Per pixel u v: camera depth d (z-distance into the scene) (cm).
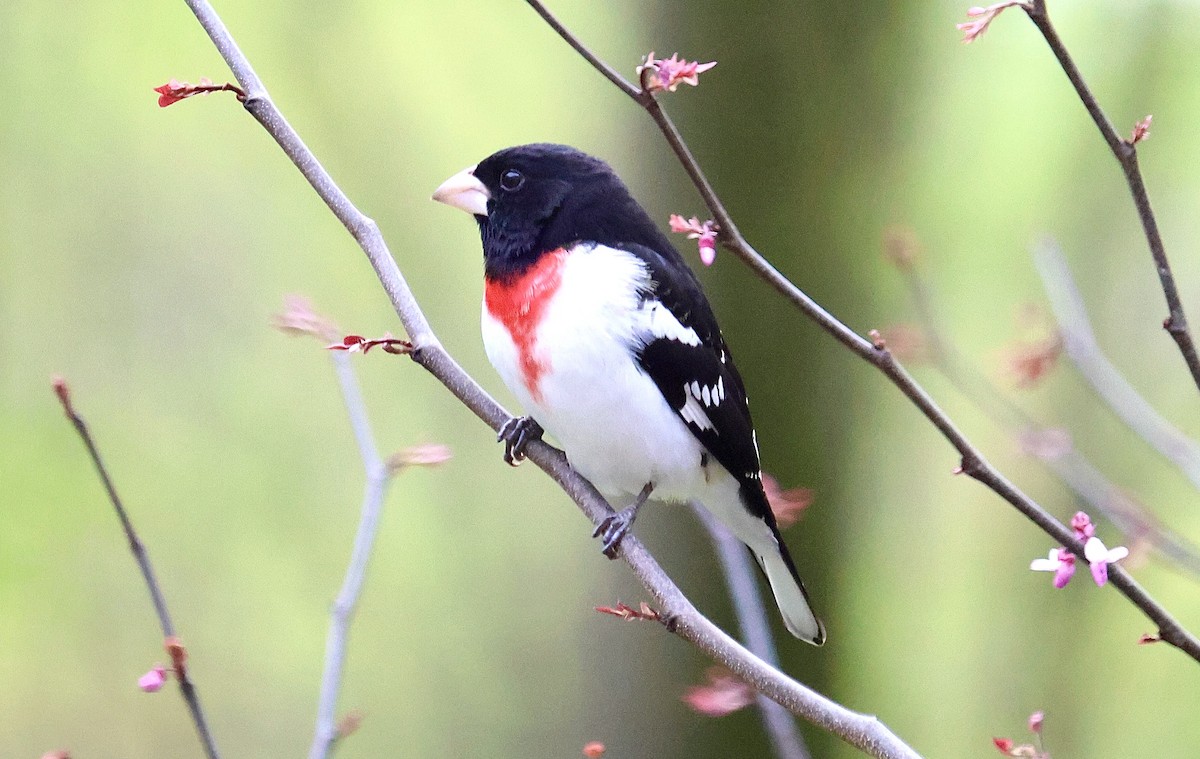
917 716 1223
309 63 1105
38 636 1162
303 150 527
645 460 576
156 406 1202
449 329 1148
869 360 439
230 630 1217
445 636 1226
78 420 469
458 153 1162
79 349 1190
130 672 1188
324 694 507
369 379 1196
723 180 910
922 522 1216
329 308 1191
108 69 1168
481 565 1226
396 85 1127
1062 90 1128
